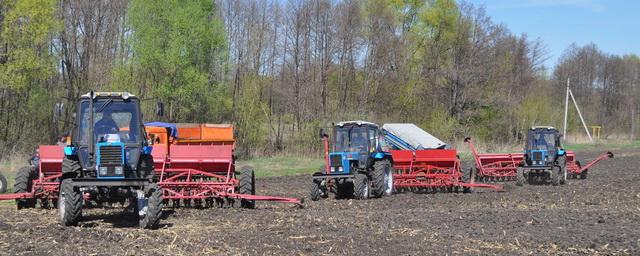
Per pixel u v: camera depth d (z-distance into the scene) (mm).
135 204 14141
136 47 34969
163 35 35094
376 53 47281
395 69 48594
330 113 41594
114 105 13375
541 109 58938
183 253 9984
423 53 51250
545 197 19281
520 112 55531
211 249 10281
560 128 65188
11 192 19828
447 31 51219
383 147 20750
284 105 42938
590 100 87750
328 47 44375
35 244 10641
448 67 51406
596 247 10570
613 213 15117
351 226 12875
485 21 52812
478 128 51844
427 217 14367
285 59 44250
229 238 11312
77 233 11703
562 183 25422
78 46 37875
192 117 37875
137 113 13430
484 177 27875
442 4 50688
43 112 35344
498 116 53031
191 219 13828
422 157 22156
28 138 34281
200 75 35688
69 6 37250
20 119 34594
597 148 58375
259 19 44469
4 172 26188
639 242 11023
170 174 16547
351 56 45906
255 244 10734
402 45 48875
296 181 26219
